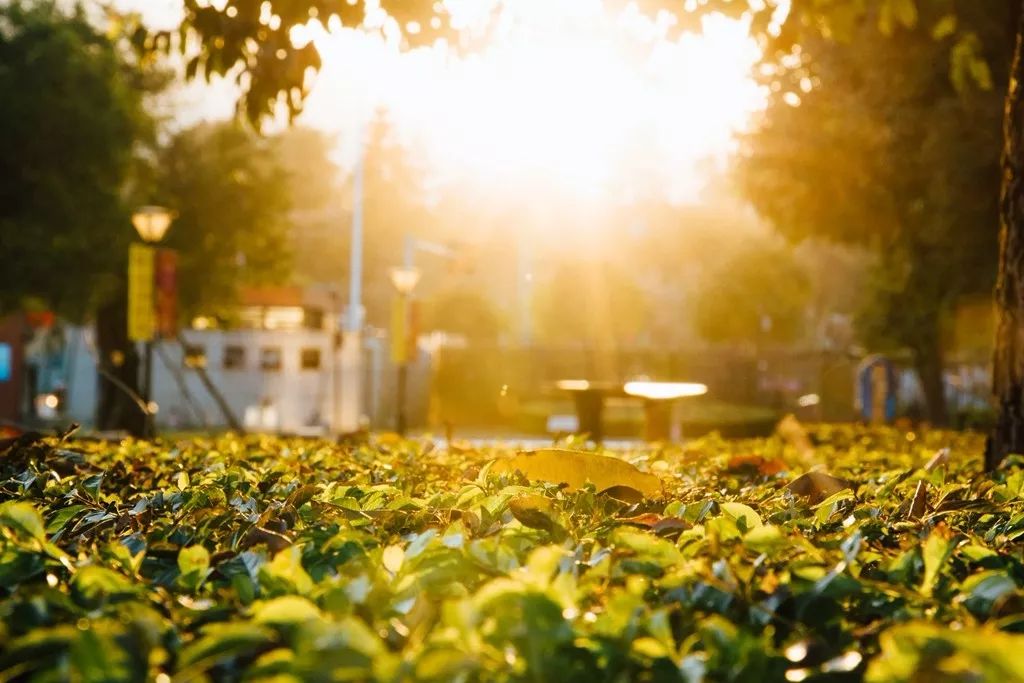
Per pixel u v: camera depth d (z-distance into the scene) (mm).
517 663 1323
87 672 1230
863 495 3584
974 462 6695
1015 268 6004
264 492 3342
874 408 25094
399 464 4289
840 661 1356
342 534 2043
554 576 1701
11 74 29328
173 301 18781
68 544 2424
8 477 3768
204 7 7535
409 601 1600
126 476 3816
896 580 1841
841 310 77938
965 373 46344
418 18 7668
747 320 58750
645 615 1507
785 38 8367
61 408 49531
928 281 21266
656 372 49875
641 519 2559
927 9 14750
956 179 17984
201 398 45438
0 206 29156
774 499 3209
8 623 1536
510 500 2395
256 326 47219
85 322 33094
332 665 1196
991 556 1953
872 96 18797
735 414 39562
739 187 21703
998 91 17078
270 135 36281
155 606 1703
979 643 1117
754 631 1574
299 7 7473
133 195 33688
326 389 46906
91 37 31516
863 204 20453
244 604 1688
